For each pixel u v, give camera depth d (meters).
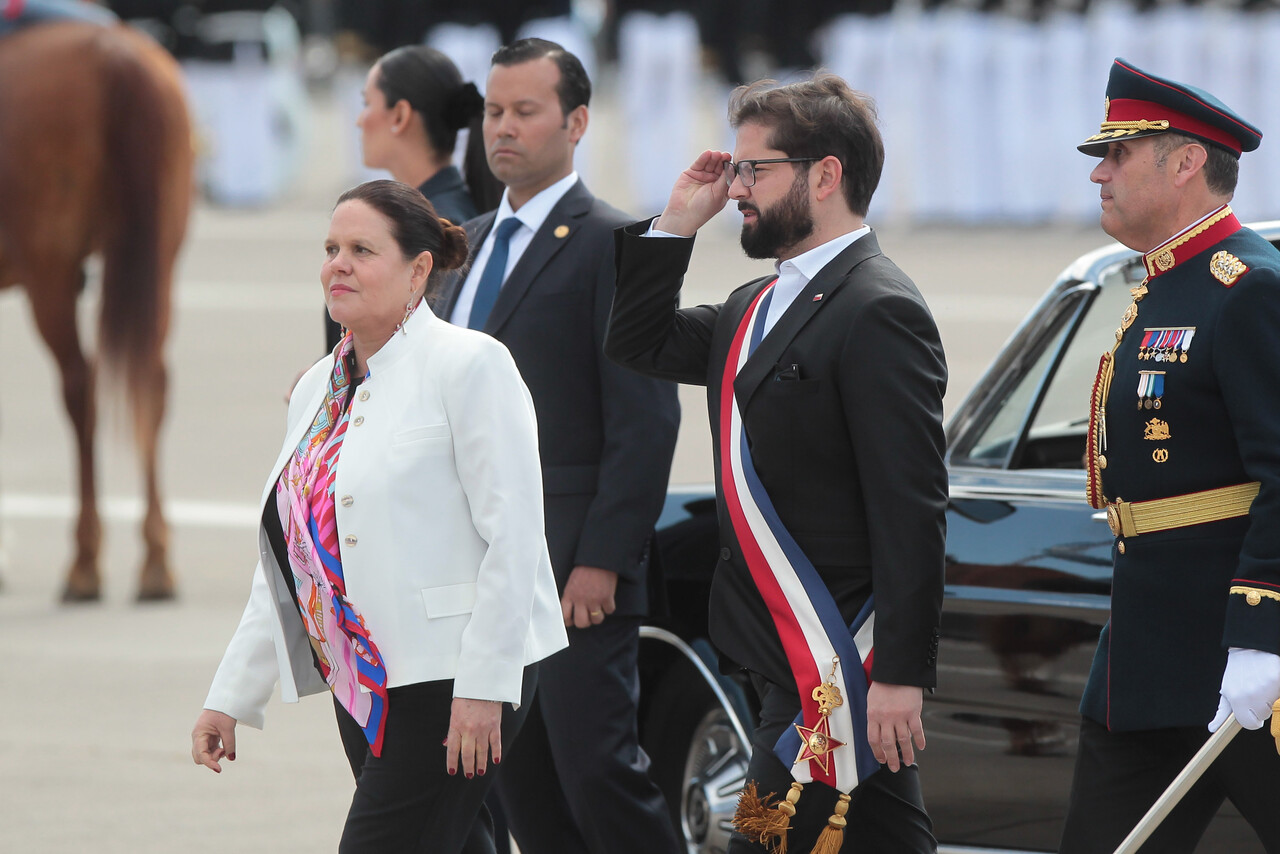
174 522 35.72
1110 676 11.97
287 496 12.35
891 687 11.48
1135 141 11.91
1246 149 11.97
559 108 15.68
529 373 15.47
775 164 12.21
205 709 12.70
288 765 21.17
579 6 94.25
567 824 15.71
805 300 12.09
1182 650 11.65
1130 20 72.00
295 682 12.71
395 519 11.95
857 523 11.95
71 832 18.73
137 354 29.03
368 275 12.12
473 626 11.81
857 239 12.27
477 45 84.19
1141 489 11.84
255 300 65.31
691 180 13.05
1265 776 11.48
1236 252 11.67
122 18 90.19
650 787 15.18
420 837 12.08
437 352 12.21
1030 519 14.60
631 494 14.98
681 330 13.30
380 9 88.88
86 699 23.81
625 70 78.19
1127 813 12.05
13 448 43.69
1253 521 11.18
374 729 12.02
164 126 29.39
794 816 11.90
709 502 16.94
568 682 15.02
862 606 11.91
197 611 28.75
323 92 98.75
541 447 15.52
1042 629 14.25
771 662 12.05
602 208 15.77
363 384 12.30
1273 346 11.27
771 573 11.98
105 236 29.11
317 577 12.12
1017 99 75.00
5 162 29.30
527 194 15.88
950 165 76.25
